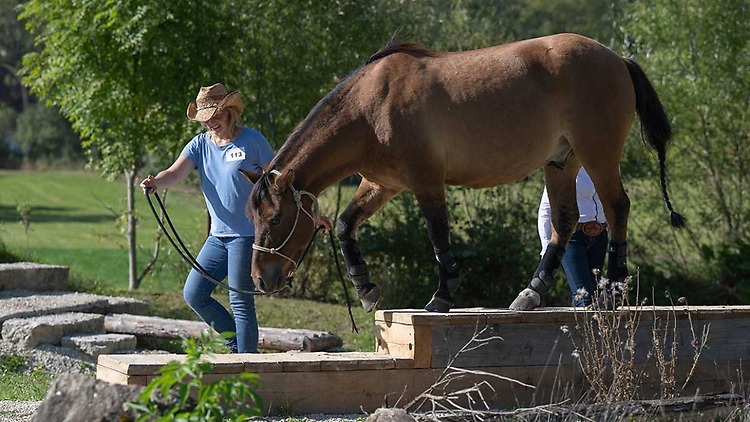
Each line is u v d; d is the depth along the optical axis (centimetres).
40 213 3591
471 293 1427
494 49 686
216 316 759
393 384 638
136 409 429
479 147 664
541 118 671
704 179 1466
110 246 2472
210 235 752
